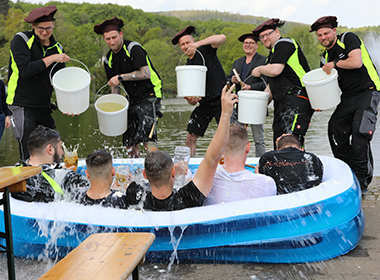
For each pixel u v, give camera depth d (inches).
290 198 103.5
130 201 107.6
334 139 173.5
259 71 177.9
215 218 100.2
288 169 117.0
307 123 175.5
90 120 863.7
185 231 100.8
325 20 165.0
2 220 109.3
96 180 110.3
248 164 165.9
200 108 213.9
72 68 166.4
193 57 207.5
